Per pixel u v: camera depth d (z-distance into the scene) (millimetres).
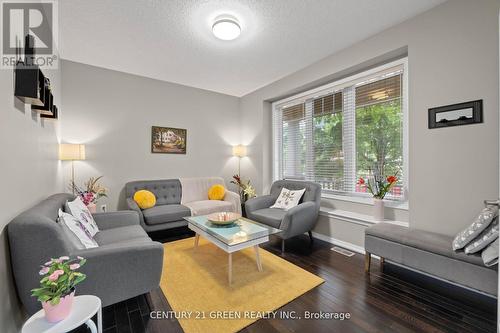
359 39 2664
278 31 2467
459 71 1985
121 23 2285
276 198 3660
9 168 1218
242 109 4859
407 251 1957
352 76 3012
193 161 4320
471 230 1609
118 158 3582
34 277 1213
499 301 1209
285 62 3234
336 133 3312
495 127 1813
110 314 1627
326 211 3145
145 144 3818
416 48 2244
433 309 1667
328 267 2338
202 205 3559
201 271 2238
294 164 4008
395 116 2668
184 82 4043
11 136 1251
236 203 3834
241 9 2096
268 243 3051
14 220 1203
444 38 2066
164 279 2090
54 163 2494
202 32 2453
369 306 1708
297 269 2289
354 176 3088
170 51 2883
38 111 1728
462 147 1975
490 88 1834
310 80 3326
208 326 1512
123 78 3604
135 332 1462
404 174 2576
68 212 1899
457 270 1678
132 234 2189
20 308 1306
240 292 1888
